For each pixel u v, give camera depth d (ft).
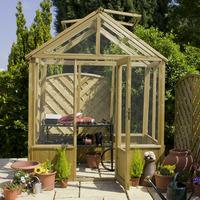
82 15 31.30
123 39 15.35
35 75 15.07
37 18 23.03
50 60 16.58
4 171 16.52
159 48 20.43
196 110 15.67
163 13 33.88
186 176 13.69
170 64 19.77
